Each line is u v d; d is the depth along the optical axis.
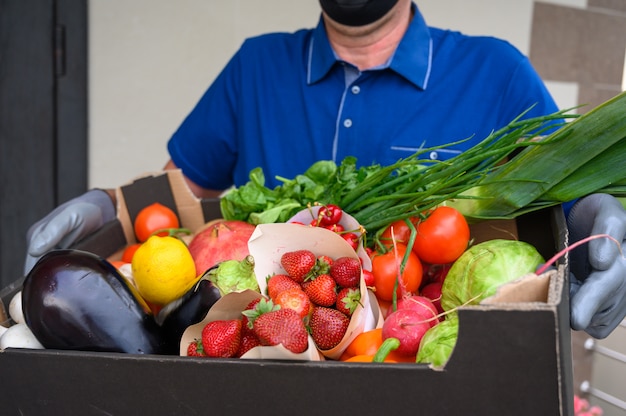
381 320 1.01
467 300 0.98
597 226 0.90
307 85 1.66
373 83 1.61
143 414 0.79
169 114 2.54
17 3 2.24
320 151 1.65
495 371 0.71
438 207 1.07
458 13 2.80
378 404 0.74
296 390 0.75
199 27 2.50
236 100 1.76
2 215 2.37
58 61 2.32
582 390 1.56
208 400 0.77
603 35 3.07
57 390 0.81
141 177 1.42
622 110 0.97
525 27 2.91
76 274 0.91
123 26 2.41
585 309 0.84
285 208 1.18
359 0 1.42
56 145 2.38
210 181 1.87
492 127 1.57
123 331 0.90
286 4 2.60
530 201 1.04
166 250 1.04
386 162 1.58
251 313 0.83
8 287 1.04
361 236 1.04
